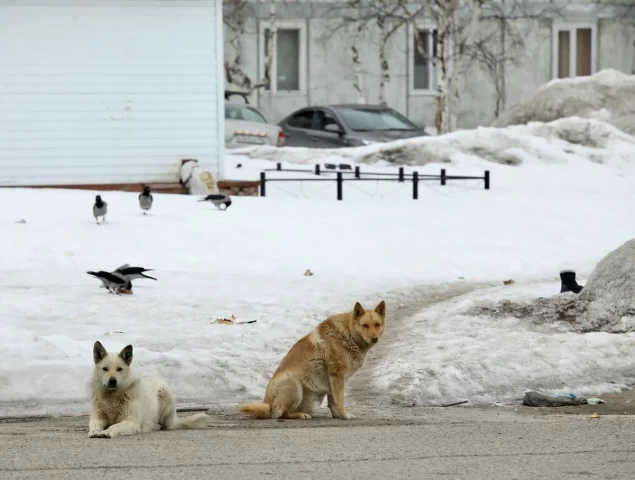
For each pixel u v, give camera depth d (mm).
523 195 26359
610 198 26000
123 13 26547
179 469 6766
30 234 18844
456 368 11625
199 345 12523
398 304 15648
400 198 26406
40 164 26344
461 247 20094
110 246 18406
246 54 43562
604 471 6730
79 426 9070
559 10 45781
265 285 16234
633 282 14062
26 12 25984
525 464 6965
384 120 36344
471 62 44219
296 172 30859
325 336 9445
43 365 10625
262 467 6844
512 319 14211
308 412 9562
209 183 25656
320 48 44188
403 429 8523
